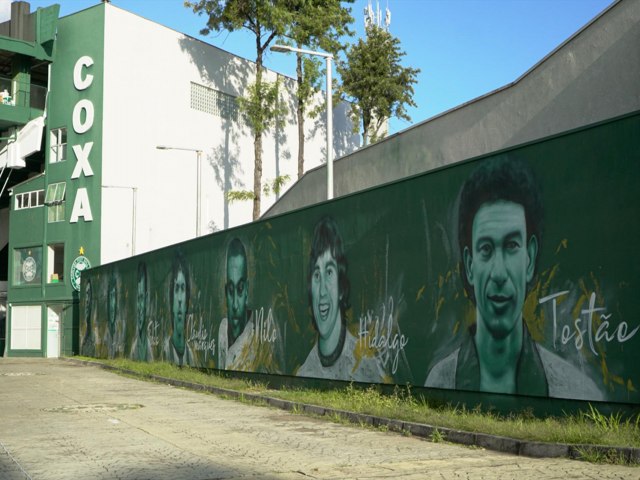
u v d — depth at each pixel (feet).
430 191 42.75
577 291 32.81
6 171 162.20
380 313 46.96
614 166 31.50
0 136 161.79
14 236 159.53
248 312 66.59
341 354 51.24
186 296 82.79
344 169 71.87
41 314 153.99
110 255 145.79
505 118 49.44
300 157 156.15
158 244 152.46
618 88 40.16
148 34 153.99
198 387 63.41
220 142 166.81
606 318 31.35
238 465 27.32
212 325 74.95
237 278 69.26
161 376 73.26
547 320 34.22
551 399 33.99
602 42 41.39
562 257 33.71
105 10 148.05
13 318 158.40
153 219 151.74
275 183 163.32
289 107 184.14
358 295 49.44
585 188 32.78
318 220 54.95
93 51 148.66
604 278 31.58
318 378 54.29
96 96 147.43
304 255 57.00
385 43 188.03
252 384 63.05
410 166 60.64
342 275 51.44
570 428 29.71
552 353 33.88
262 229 64.44
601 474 23.84
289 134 183.93
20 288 157.58
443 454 29.22
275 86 152.15
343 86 183.93
